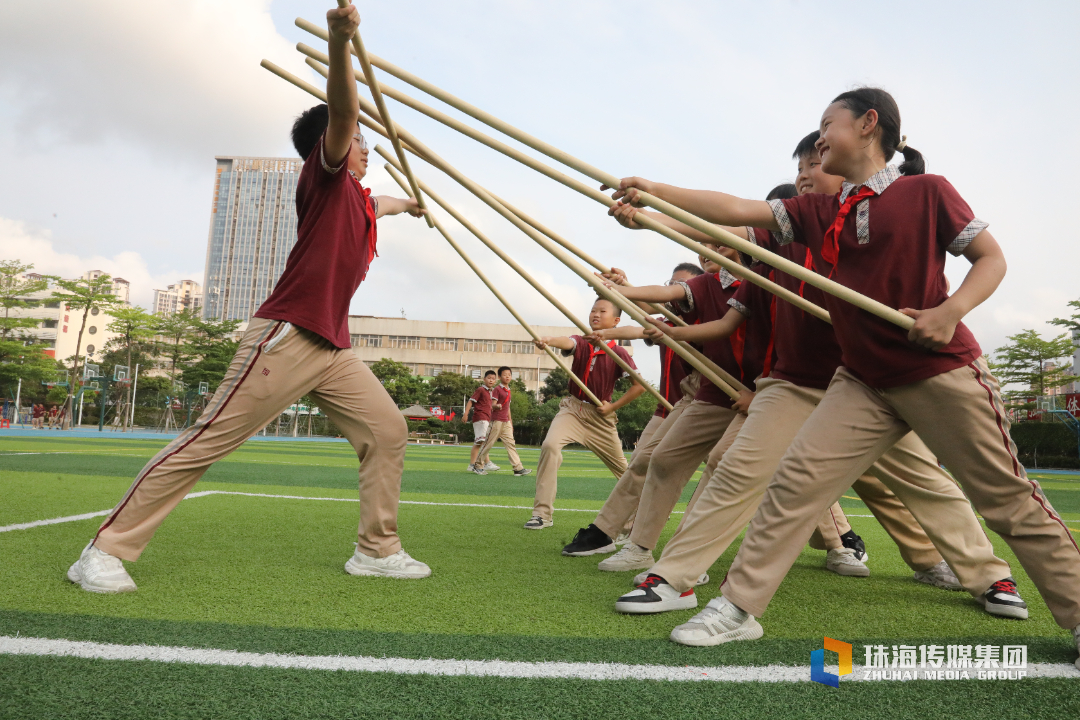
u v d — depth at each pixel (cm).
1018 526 187
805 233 203
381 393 276
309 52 259
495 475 1042
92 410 3844
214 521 402
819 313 211
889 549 408
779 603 252
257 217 12850
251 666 158
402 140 268
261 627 191
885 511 295
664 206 193
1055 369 3969
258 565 282
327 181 254
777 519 198
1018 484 184
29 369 4081
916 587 292
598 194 215
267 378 250
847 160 200
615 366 467
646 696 149
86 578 226
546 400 5044
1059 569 184
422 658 168
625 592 261
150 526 241
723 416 302
